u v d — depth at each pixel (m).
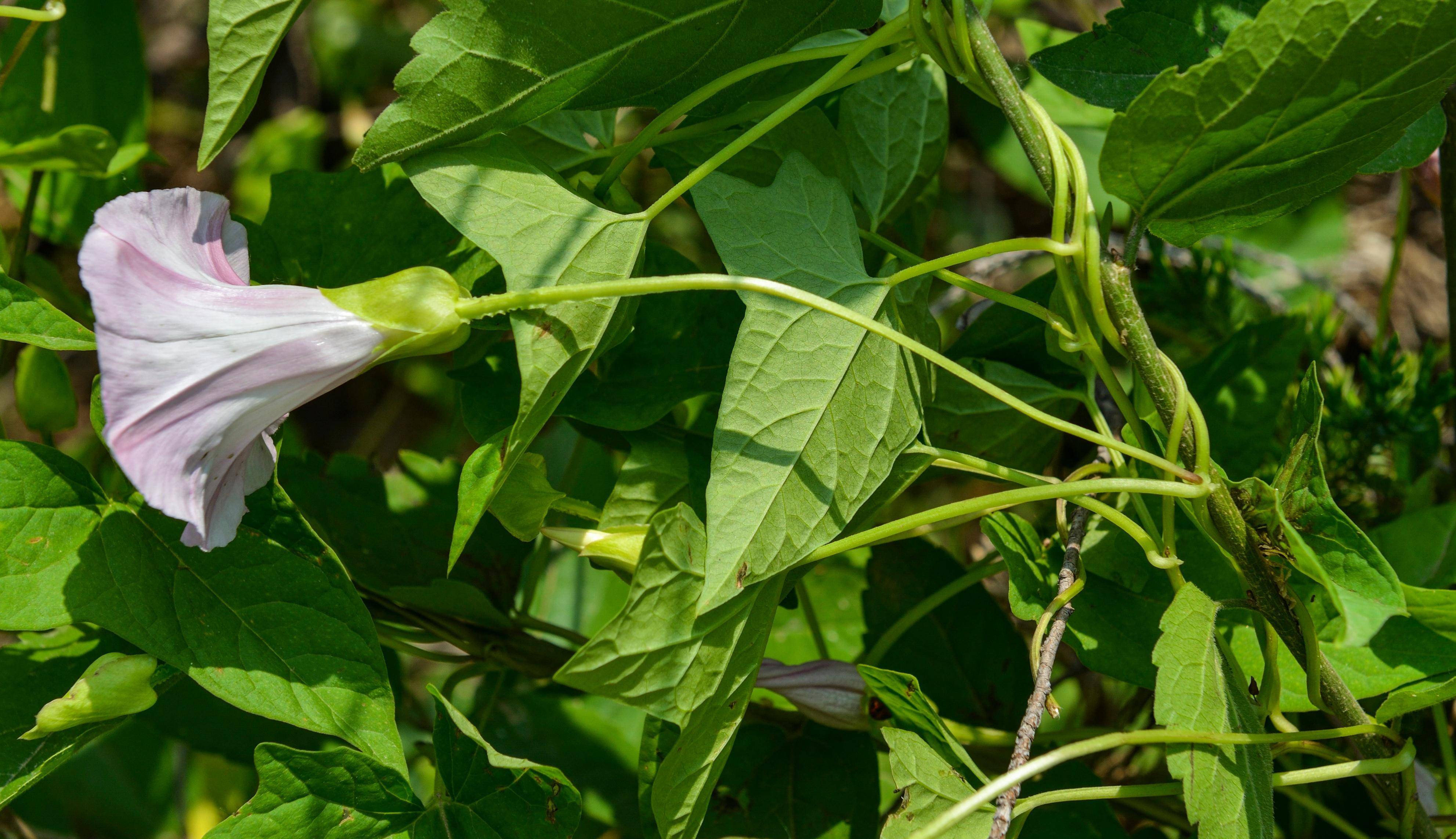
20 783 0.64
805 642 0.75
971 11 0.65
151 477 0.61
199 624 0.64
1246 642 0.68
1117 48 0.67
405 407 1.20
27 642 0.68
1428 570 0.71
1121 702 0.78
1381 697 0.70
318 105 1.26
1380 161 0.67
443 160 0.64
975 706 0.73
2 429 0.72
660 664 0.64
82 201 0.76
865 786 0.70
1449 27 0.62
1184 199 0.65
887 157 0.70
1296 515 0.64
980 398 0.70
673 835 0.64
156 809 0.89
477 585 0.73
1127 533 0.68
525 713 0.78
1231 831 0.63
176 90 1.29
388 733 0.64
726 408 0.63
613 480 0.84
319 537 0.64
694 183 0.65
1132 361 0.65
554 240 0.64
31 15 0.69
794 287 0.65
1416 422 0.76
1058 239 0.65
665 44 0.65
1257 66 0.62
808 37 0.66
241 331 0.62
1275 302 0.80
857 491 0.64
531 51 0.64
